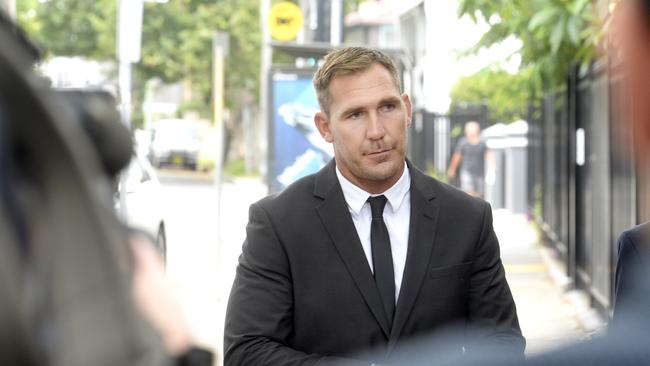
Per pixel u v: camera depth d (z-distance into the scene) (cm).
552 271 1284
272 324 299
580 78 1091
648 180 87
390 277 298
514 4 700
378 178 297
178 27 4609
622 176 791
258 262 303
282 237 300
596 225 953
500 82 998
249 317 300
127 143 84
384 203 302
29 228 67
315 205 302
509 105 1091
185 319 82
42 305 66
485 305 305
